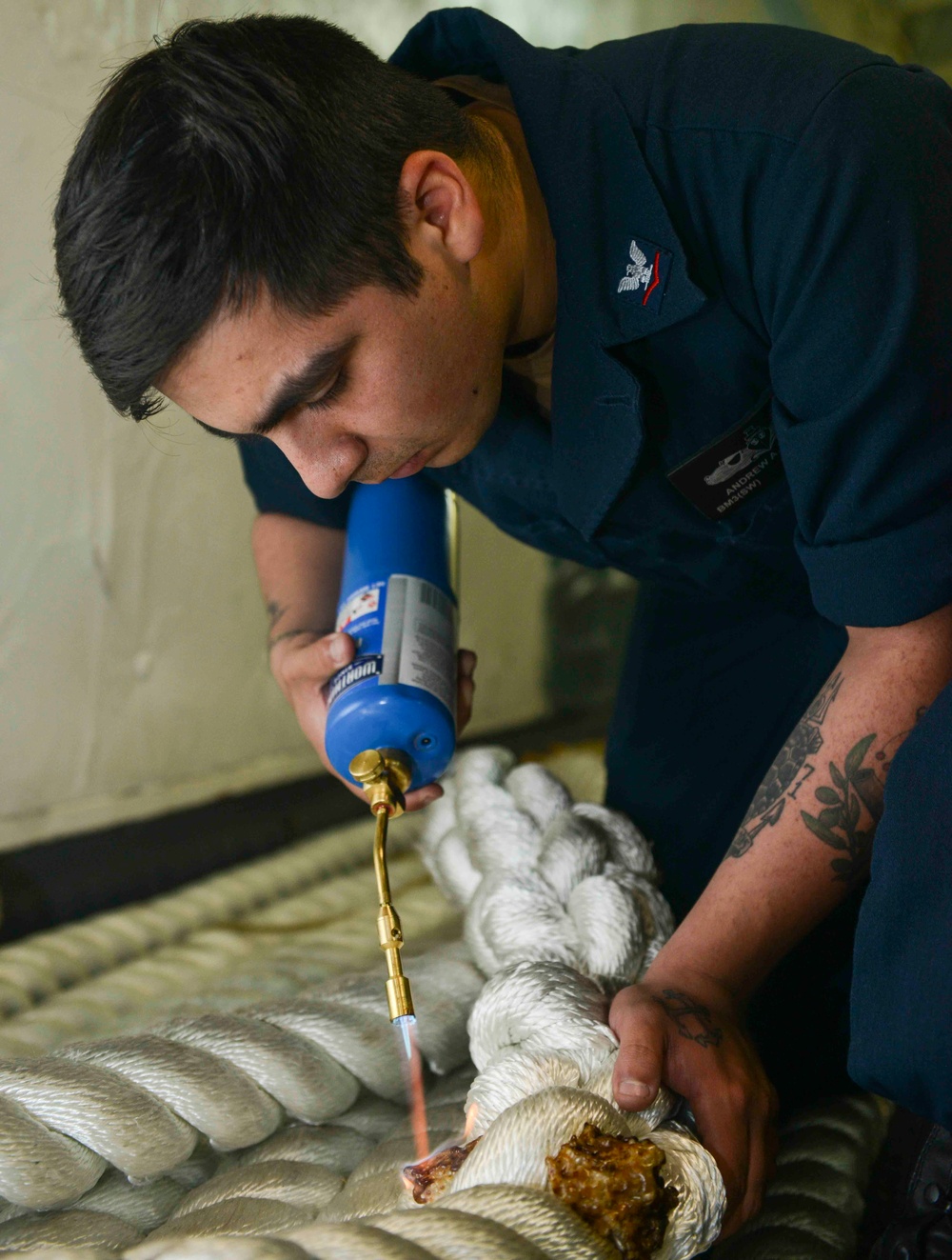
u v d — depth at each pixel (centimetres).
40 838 190
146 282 82
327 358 88
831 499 96
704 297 100
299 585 145
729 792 141
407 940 169
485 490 130
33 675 185
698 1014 92
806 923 99
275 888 197
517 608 265
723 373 107
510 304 104
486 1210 74
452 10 114
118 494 189
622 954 113
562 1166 77
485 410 103
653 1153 77
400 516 128
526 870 131
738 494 115
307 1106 112
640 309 103
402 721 112
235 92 84
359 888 198
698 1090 88
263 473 145
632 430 107
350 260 85
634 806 147
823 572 97
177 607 202
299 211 83
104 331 85
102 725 196
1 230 168
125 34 177
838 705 98
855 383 92
